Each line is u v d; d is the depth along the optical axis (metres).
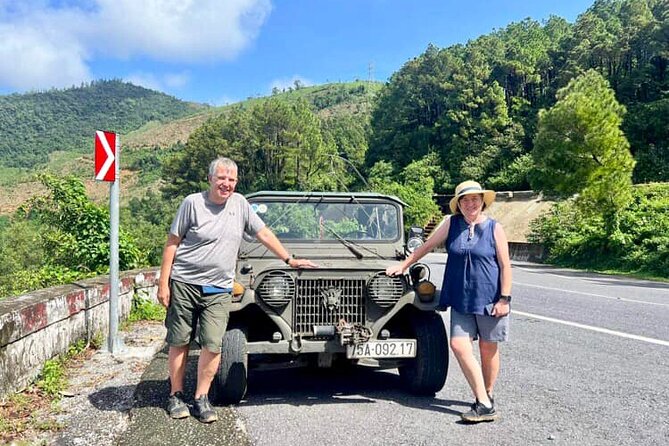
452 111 79.12
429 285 4.92
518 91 84.31
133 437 3.97
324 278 4.80
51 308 5.64
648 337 7.88
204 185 73.31
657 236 24.19
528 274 21.86
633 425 4.29
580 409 4.69
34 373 5.20
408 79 97.25
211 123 81.38
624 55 70.50
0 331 4.57
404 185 66.88
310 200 6.11
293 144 71.38
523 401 4.92
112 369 5.87
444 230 4.70
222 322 4.45
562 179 27.38
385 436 4.02
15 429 4.09
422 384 4.92
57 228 11.53
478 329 4.54
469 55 98.62
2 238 41.09
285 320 4.74
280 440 3.92
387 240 6.04
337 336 4.68
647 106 54.56
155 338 7.36
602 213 26.67
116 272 6.65
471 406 4.57
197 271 4.38
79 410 4.56
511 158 70.88
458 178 73.19
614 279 19.91
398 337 5.20
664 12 68.06
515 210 45.22
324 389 5.31
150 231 33.72
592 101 26.56
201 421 4.31
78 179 11.80
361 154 94.81
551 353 6.86
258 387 5.40
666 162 49.78
